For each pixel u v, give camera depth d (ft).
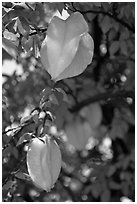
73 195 11.71
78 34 4.66
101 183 11.16
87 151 13.28
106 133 12.78
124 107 11.53
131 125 12.47
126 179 11.06
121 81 12.23
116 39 9.99
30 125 6.44
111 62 12.03
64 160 7.52
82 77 11.96
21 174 6.38
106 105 11.95
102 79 12.44
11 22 5.78
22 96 10.90
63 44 4.62
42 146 5.03
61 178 11.56
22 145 7.66
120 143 12.68
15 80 10.59
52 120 6.24
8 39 5.57
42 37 5.92
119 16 8.50
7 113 7.62
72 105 11.05
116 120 11.62
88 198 12.03
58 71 4.56
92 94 11.63
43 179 4.96
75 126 12.21
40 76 10.12
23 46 5.91
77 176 12.27
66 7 5.87
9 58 8.61
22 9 5.84
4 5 6.05
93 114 12.28
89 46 4.72
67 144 12.74
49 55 4.60
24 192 9.72
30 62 9.49
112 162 12.34
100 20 8.96
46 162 4.98
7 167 7.81
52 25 4.72
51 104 6.36
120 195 11.90
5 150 6.85
